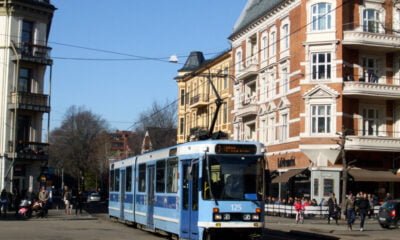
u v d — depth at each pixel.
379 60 47.44
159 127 92.81
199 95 69.88
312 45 46.00
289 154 48.09
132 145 102.25
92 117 94.44
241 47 59.66
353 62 46.22
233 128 60.44
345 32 45.25
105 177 98.75
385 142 45.00
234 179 19.38
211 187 19.16
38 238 22.28
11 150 47.16
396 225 32.53
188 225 20.11
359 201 30.28
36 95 48.62
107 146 105.12
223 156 19.50
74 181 95.94
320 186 44.31
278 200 47.53
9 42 47.84
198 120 72.88
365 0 46.66
